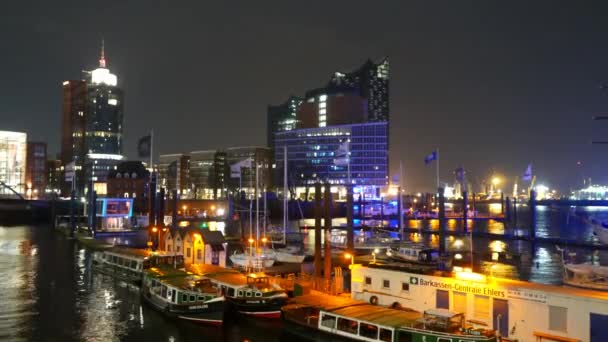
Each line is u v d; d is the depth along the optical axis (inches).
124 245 4323.3
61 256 3683.6
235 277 2039.9
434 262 3056.1
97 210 5861.2
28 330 1754.4
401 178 5290.4
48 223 7731.3
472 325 1389.0
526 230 7209.6
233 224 6732.3
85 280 2679.6
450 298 1509.6
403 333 1318.9
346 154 3681.1
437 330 1295.5
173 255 2544.3
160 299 1931.6
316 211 2118.6
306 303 1579.7
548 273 3132.4
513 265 3358.8
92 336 1688.0
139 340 1644.9
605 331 1283.2
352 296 1764.3
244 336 1662.2
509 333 1375.5
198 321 1771.7
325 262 2110.0
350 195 2982.3
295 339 1581.0
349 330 1427.2
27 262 3363.7
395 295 1644.9
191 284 1910.7
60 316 1934.1
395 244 3843.5
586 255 4057.6
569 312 1290.6
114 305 2098.9
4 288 2461.9
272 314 1758.1
